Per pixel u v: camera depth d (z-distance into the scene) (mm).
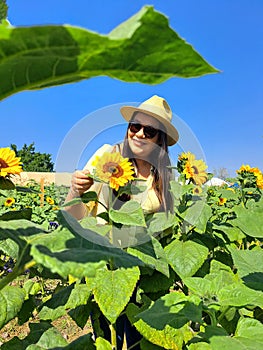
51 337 1771
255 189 4453
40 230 1188
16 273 928
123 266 1131
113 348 2354
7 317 1606
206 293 1934
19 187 2002
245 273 2029
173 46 603
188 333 2070
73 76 708
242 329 1750
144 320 1709
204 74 659
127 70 659
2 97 728
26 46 604
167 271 2197
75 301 2164
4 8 1002
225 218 4750
